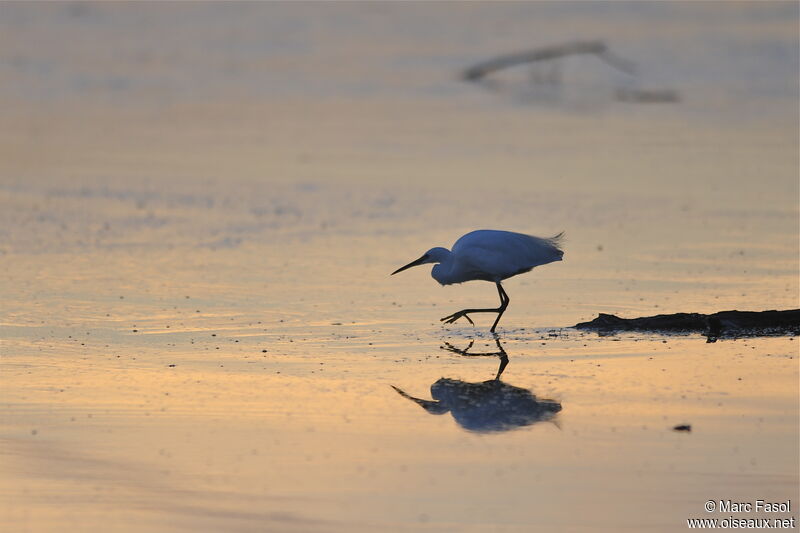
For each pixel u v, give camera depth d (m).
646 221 20.77
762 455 9.40
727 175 25.41
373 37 51.66
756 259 17.66
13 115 35.09
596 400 11.00
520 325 14.27
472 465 9.31
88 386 11.70
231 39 51.03
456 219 21.20
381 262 18.05
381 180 25.33
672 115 35.03
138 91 39.84
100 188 24.53
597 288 16.12
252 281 16.77
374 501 8.61
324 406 10.99
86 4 59.06
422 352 13.05
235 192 24.11
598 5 58.34
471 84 41.62
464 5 59.31
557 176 25.66
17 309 15.10
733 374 11.75
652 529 8.12
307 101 37.94
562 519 8.27
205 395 11.37
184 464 9.41
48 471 9.29
